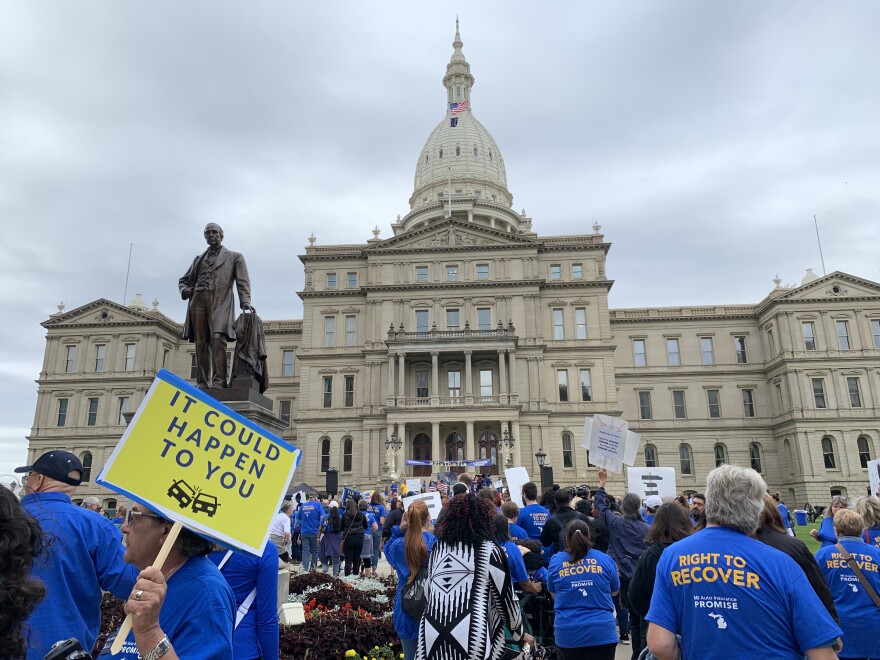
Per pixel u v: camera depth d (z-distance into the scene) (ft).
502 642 20.49
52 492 18.45
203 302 49.57
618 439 67.82
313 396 233.35
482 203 326.03
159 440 15.72
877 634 25.58
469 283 235.20
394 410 214.28
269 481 16.63
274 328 271.90
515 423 212.43
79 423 252.62
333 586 52.90
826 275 249.96
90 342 260.42
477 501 21.17
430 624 19.90
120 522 63.72
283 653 35.01
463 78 392.47
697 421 259.39
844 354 242.99
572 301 238.89
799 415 239.71
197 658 13.97
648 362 266.57
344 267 247.91
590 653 28.48
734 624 15.35
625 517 40.65
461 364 230.07
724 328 266.77
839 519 27.45
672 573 16.75
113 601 39.65
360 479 220.64
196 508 15.38
